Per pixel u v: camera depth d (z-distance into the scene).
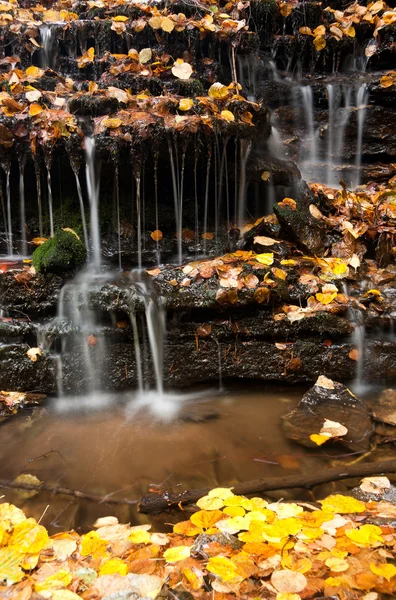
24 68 5.15
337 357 3.53
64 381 3.39
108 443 2.85
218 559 1.92
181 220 4.23
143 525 2.18
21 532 2.09
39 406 3.31
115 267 4.05
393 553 1.97
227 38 5.06
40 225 4.23
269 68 5.66
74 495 2.38
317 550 1.98
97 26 5.00
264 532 2.07
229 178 4.28
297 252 4.08
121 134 3.83
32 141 3.88
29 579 1.86
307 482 2.46
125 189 4.18
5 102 4.02
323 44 5.66
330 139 5.56
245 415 3.20
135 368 3.48
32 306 3.44
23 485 2.46
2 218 4.23
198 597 1.78
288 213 4.05
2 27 5.07
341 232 4.22
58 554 1.99
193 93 4.58
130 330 3.43
